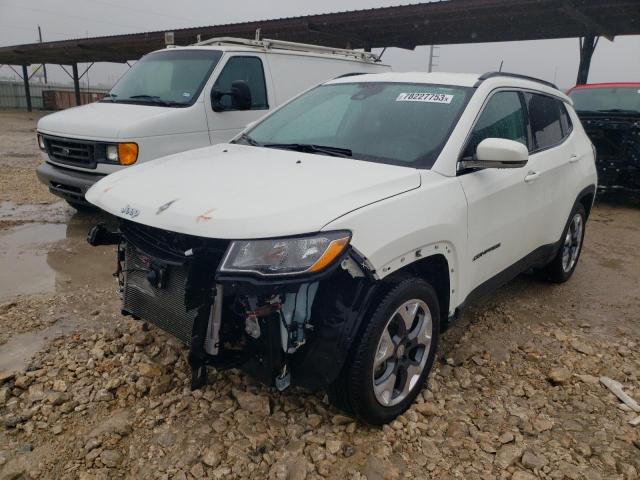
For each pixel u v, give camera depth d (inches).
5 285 182.1
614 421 120.0
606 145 329.1
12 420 110.7
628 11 480.1
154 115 235.9
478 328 163.0
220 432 109.6
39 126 255.6
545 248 175.5
